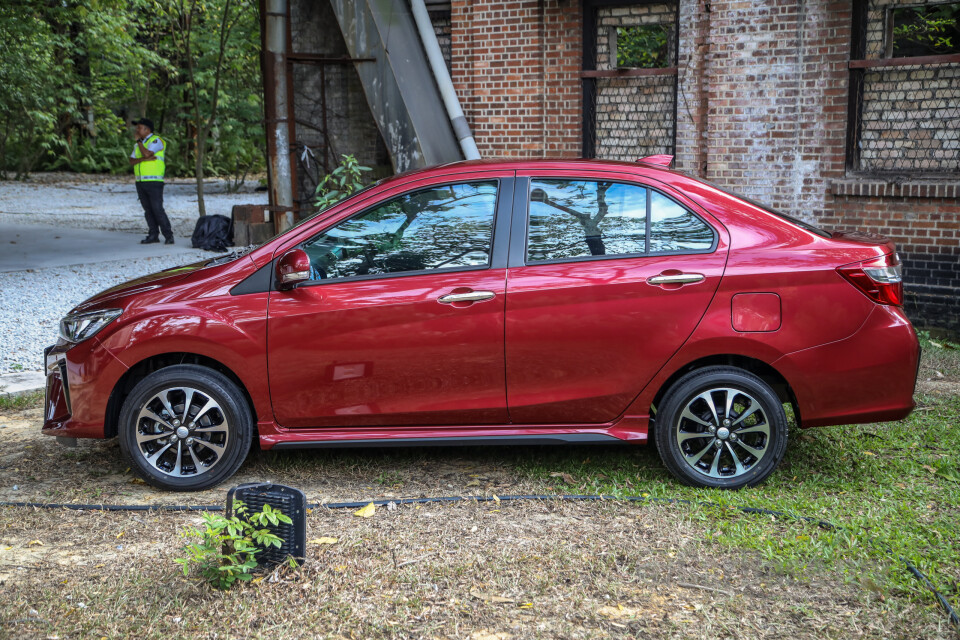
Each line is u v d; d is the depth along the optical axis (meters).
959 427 5.67
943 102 8.29
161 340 4.61
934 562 3.75
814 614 3.37
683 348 4.53
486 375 4.62
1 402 6.57
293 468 5.12
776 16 8.77
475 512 4.42
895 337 4.48
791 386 4.52
